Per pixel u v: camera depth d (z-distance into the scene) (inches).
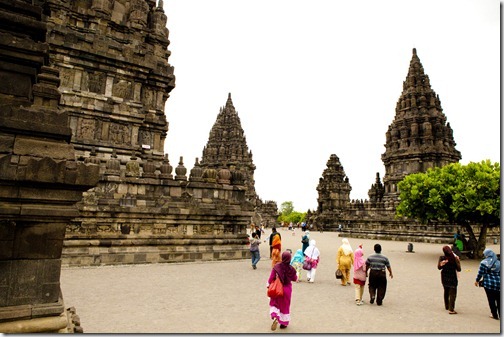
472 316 445.4
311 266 673.6
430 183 1213.7
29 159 238.8
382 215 2263.8
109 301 459.5
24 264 239.1
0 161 229.5
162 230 851.4
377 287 495.2
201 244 894.4
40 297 241.6
